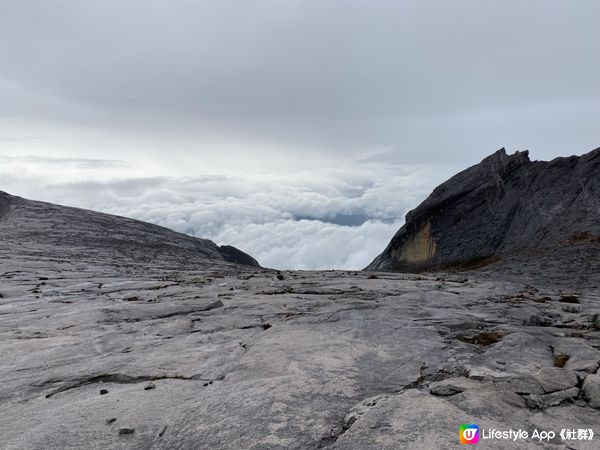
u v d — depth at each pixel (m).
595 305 13.81
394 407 5.37
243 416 5.50
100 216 54.56
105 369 7.79
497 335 9.29
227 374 7.32
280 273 25.92
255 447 4.77
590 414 5.36
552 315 11.98
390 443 4.59
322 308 12.60
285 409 5.64
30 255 29.33
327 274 25.02
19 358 8.70
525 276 25.59
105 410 6.00
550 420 5.18
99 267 26.73
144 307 13.43
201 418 5.54
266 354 8.10
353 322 10.34
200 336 10.09
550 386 6.07
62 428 5.46
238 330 10.55
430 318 10.73
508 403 5.64
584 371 6.73
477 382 6.36
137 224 55.09
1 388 7.14
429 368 7.21
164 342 9.62
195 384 7.01
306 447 4.77
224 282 20.14
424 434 4.75
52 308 14.02
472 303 13.48
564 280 23.31
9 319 12.28
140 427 5.48
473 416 5.21
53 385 7.27
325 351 8.12
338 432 5.06
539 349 7.99
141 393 6.64
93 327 11.28
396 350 8.16
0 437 5.34
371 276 23.28
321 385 6.46
